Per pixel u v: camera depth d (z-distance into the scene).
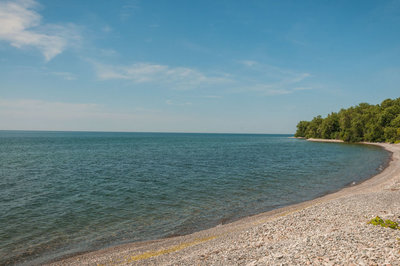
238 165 46.06
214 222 17.75
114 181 31.34
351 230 11.75
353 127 129.62
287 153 71.88
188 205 21.69
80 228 16.61
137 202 22.48
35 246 13.98
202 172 38.19
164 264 10.78
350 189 26.89
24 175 35.22
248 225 16.25
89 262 11.92
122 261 11.83
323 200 22.33
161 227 16.81
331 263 8.16
